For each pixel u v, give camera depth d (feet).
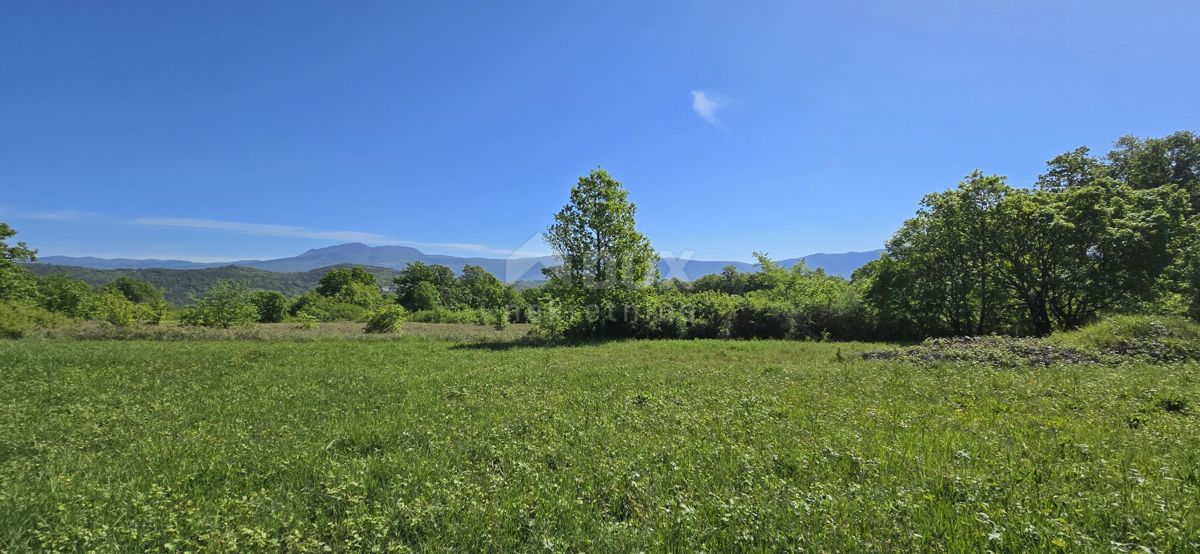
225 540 13.24
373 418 29.30
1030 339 52.90
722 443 21.66
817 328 90.89
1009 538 12.03
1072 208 74.59
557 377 43.86
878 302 89.76
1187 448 19.45
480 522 14.03
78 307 126.93
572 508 15.05
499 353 66.74
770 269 123.34
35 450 23.76
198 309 104.42
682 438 22.34
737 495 15.53
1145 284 70.44
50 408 32.65
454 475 18.15
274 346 74.13
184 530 14.12
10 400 35.37
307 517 15.15
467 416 28.99
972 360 44.83
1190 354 42.78
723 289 214.48
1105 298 73.97
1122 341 46.47
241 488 18.04
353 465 19.51
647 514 14.69
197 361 56.34
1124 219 71.72
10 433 26.03
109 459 21.65
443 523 14.14
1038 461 18.29
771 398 31.53
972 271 84.43
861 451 19.60
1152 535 12.03
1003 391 31.99
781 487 15.69
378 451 22.38
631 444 21.77
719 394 34.09
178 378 45.24
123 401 34.73
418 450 21.95
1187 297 74.79
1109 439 21.03
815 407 29.09
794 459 18.81
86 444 24.38
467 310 181.88
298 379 44.80
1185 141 91.66
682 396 33.83
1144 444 20.25
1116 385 32.14
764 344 74.69
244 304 110.63
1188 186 91.30
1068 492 15.03
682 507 14.26
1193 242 73.00
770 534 12.78
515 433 24.94
